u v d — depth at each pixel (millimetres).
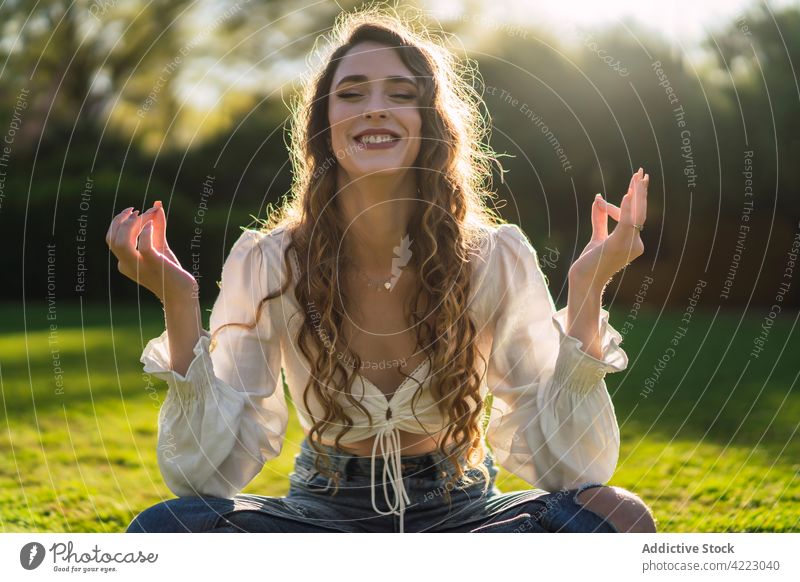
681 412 5488
